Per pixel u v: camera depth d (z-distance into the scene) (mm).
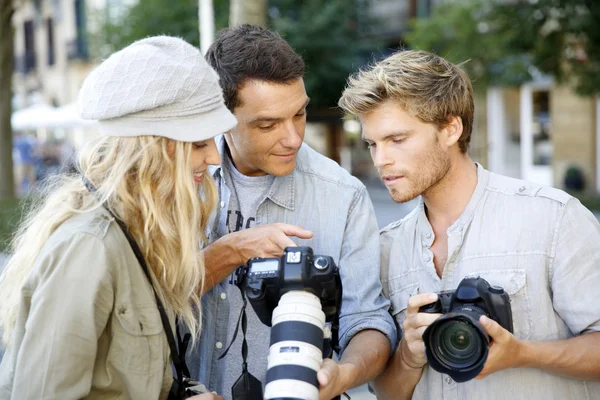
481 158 15742
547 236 1833
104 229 1674
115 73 1672
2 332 1801
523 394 1821
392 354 1986
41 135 22688
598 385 1893
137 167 1701
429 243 1985
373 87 1833
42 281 1632
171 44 1738
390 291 2072
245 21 6535
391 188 1893
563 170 14516
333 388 1683
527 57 10758
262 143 2006
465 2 11516
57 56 24969
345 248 2111
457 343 1661
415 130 1835
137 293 1722
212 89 1735
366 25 18047
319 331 1674
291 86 1967
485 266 1877
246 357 1990
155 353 1736
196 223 1733
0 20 10531
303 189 2172
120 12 16516
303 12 16438
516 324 1832
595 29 8961
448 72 1872
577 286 1788
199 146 1761
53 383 1584
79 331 1608
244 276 1931
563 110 14398
